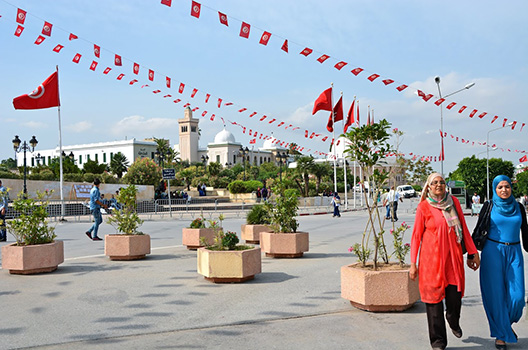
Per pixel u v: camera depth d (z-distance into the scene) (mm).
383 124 6031
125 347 4648
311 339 4824
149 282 7797
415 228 4594
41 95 18734
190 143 130125
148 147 117625
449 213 4504
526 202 37656
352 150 6195
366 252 6277
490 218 4719
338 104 24828
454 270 4406
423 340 4750
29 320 5633
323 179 63188
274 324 5375
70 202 27578
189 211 31844
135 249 10250
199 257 7977
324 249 11969
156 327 5305
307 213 29609
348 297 6008
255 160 135500
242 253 7590
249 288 7270
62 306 6273
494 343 4668
